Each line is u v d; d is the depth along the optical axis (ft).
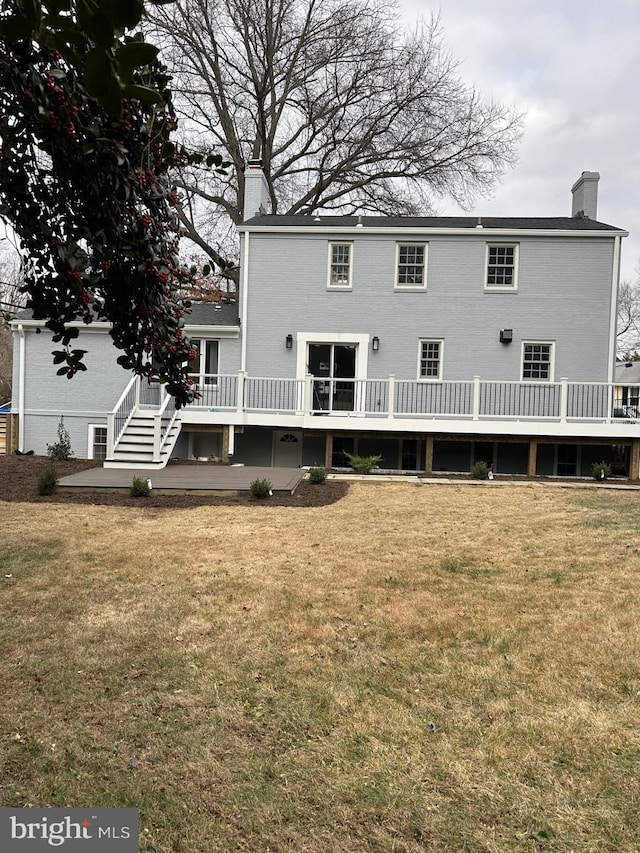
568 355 48.65
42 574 17.31
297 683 10.94
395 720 9.70
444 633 13.28
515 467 49.83
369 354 49.93
